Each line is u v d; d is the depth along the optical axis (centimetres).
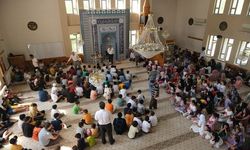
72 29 1227
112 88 866
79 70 1006
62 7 1139
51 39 1192
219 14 1168
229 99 743
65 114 728
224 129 586
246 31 1028
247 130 602
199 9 1305
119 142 589
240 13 1060
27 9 1091
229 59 1159
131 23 1362
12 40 1112
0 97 752
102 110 544
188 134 630
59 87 933
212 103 726
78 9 1191
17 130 643
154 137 614
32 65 1187
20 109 748
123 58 1391
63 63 1209
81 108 766
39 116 676
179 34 1530
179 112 749
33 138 596
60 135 616
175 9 1502
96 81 649
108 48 1266
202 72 1045
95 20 1225
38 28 1144
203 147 577
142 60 1305
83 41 1241
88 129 593
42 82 935
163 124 679
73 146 525
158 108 775
